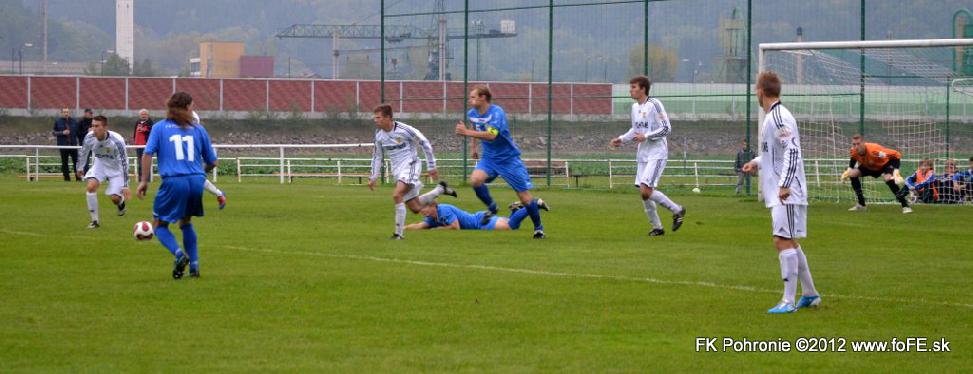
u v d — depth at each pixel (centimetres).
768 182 1449
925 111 4094
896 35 4434
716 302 1491
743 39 4556
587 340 1237
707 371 1097
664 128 2439
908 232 2580
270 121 9919
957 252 2134
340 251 2083
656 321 1350
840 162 3847
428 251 2088
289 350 1174
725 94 4134
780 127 1416
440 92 5241
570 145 5069
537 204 2381
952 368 1112
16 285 1612
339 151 8944
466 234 2461
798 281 1681
